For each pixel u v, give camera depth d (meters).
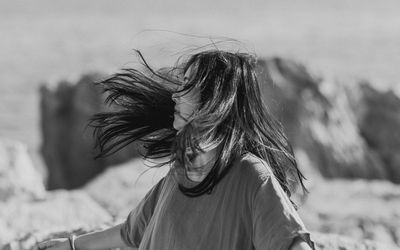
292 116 17.61
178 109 3.56
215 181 3.41
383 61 70.19
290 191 3.66
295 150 17.25
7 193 9.22
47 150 21.19
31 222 7.34
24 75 62.75
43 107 21.44
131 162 12.71
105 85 3.91
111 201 10.32
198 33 118.06
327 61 71.38
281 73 18.36
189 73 3.54
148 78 3.81
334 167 17.56
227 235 3.38
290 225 3.21
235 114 3.46
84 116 20.38
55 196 8.14
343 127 18.50
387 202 10.46
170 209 3.52
